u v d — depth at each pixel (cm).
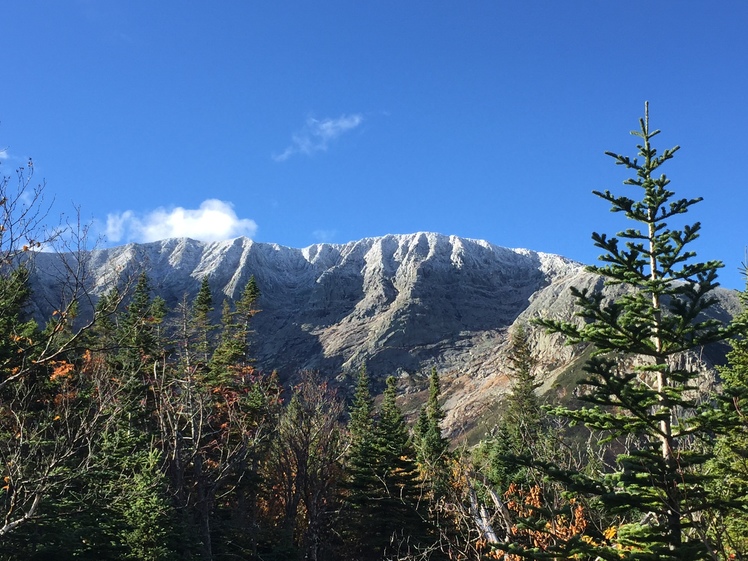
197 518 2386
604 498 779
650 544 763
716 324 805
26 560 1435
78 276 1163
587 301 828
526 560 803
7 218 1049
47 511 1426
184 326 3030
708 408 794
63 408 1477
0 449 1209
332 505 3238
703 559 724
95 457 1326
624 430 842
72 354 1708
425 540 2505
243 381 3712
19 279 1167
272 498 3456
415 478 3069
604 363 784
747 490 804
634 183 889
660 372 829
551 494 1128
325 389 3628
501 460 836
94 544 1617
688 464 766
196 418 2581
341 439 3928
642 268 865
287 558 2539
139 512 1672
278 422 3142
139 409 2184
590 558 794
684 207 863
